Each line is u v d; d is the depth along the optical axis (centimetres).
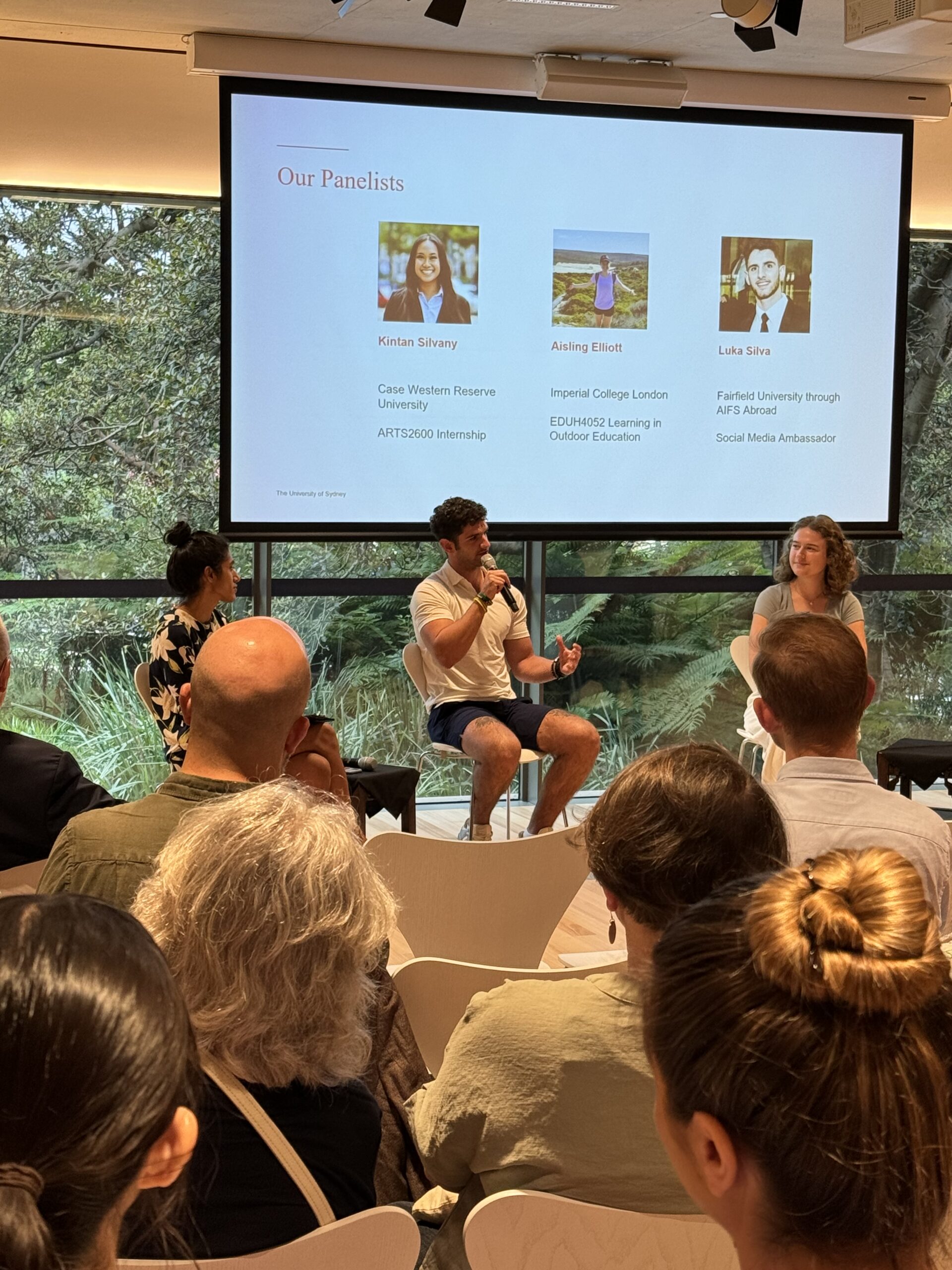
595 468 567
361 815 429
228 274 519
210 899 115
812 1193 62
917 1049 62
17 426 534
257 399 530
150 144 526
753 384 577
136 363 544
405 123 530
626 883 125
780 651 210
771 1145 63
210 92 529
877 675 644
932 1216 63
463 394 550
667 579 614
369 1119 123
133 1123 57
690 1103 67
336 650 577
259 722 190
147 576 555
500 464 558
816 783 202
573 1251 117
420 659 484
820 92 555
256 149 515
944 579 646
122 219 534
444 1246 134
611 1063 119
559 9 467
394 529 550
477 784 453
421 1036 187
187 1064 62
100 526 548
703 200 562
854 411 589
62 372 537
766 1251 65
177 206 539
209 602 413
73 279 532
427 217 538
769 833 128
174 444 552
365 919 119
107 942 61
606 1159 120
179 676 401
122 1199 60
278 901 114
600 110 546
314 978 114
